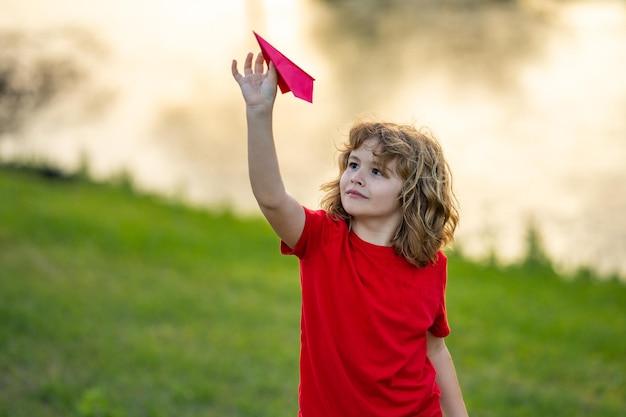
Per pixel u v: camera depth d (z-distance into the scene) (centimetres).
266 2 2936
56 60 2186
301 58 2294
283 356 593
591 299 874
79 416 467
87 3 2795
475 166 1473
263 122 234
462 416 279
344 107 1877
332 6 2852
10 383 507
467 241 1118
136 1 2917
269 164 236
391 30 2539
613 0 2830
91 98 1966
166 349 586
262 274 824
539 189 1352
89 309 654
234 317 676
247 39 2539
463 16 2666
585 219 1227
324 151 1581
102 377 526
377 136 254
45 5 2703
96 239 870
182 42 2514
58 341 579
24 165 1261
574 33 2464
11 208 945
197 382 533
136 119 1855
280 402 514
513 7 2739
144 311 662
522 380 595
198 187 1426
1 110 1809
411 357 251
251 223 1077
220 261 862
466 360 628
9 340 571
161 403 496
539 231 1133
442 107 1855
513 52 2295
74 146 1641
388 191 249
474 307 781
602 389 591
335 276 246
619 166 1466
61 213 939
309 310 250
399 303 248
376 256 250
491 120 1748
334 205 261
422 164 252
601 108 1809
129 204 1098
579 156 1520
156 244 884
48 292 680
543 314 780
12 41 2289
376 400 247
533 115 1775
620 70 2106
